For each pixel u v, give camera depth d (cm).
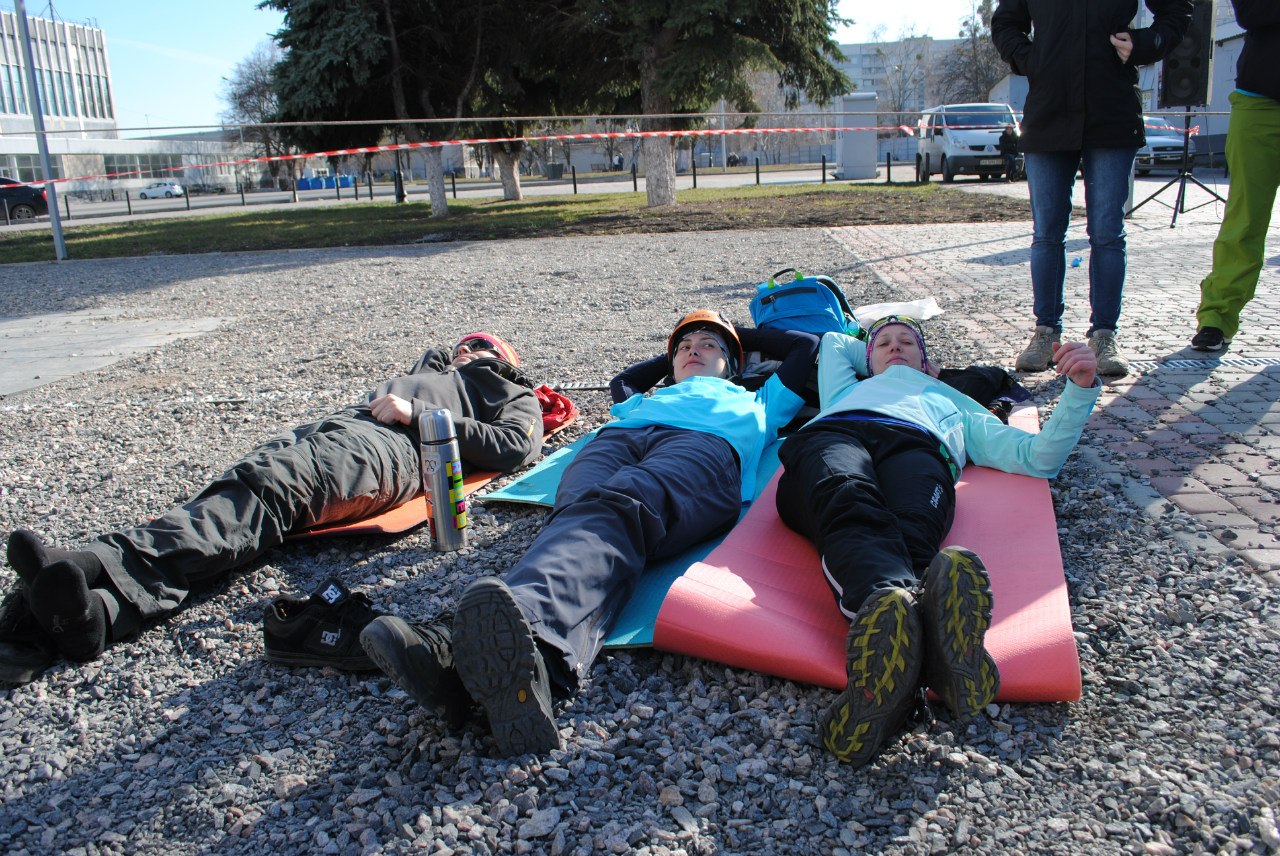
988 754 235
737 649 268
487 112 2448
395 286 1152
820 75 2128
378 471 384
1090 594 304
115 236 2241
